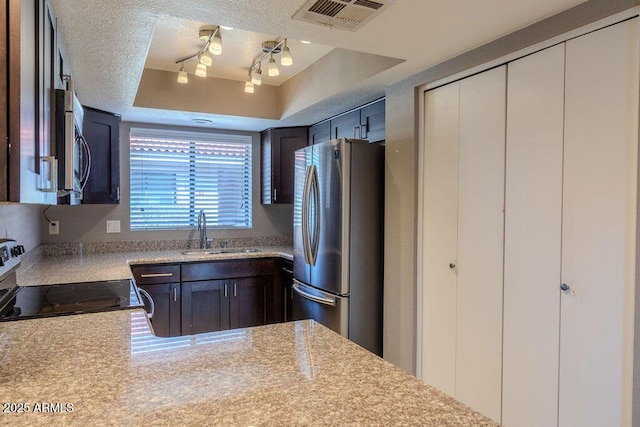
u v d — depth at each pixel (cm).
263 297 377
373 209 279
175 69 331
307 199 298
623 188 148
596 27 156
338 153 272
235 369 100
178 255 360
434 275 238
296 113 346
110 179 333
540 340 179
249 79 335
